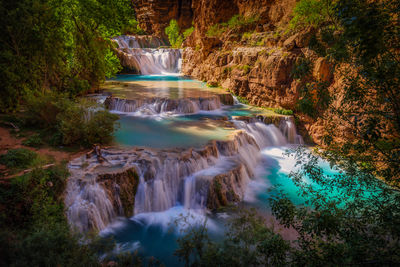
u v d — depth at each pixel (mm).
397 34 4273
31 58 17750
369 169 5652
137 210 11578
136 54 42250
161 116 20375
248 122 20203
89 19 22844
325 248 5016
